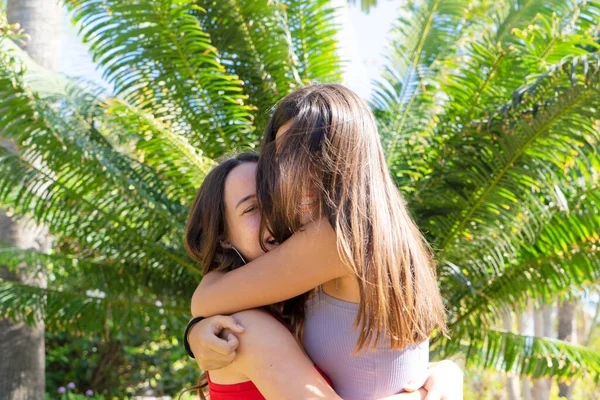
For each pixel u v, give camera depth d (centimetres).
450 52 520
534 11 484
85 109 467
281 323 159
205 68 451
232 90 479
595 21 453
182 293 520
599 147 402
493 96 481
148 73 462
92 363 841
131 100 482
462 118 485
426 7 520
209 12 504
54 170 440
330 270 154
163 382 870
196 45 442
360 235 150
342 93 164
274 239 166
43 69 480
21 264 542
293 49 521
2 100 427
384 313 149
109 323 540
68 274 534
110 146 494
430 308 163
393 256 153
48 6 566
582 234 447
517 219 443
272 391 146
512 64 470
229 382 158
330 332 160
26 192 496
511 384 770
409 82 512
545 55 454
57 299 499
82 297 505
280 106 165
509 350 487
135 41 440
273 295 155
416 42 520
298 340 164
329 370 160
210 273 172
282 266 154
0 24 409
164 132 399
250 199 167
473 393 1013
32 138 425
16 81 407
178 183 444
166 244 506
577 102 380
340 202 151
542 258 474
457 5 514
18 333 551
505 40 481
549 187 413
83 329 508
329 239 153
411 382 163
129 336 824
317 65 520
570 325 717
